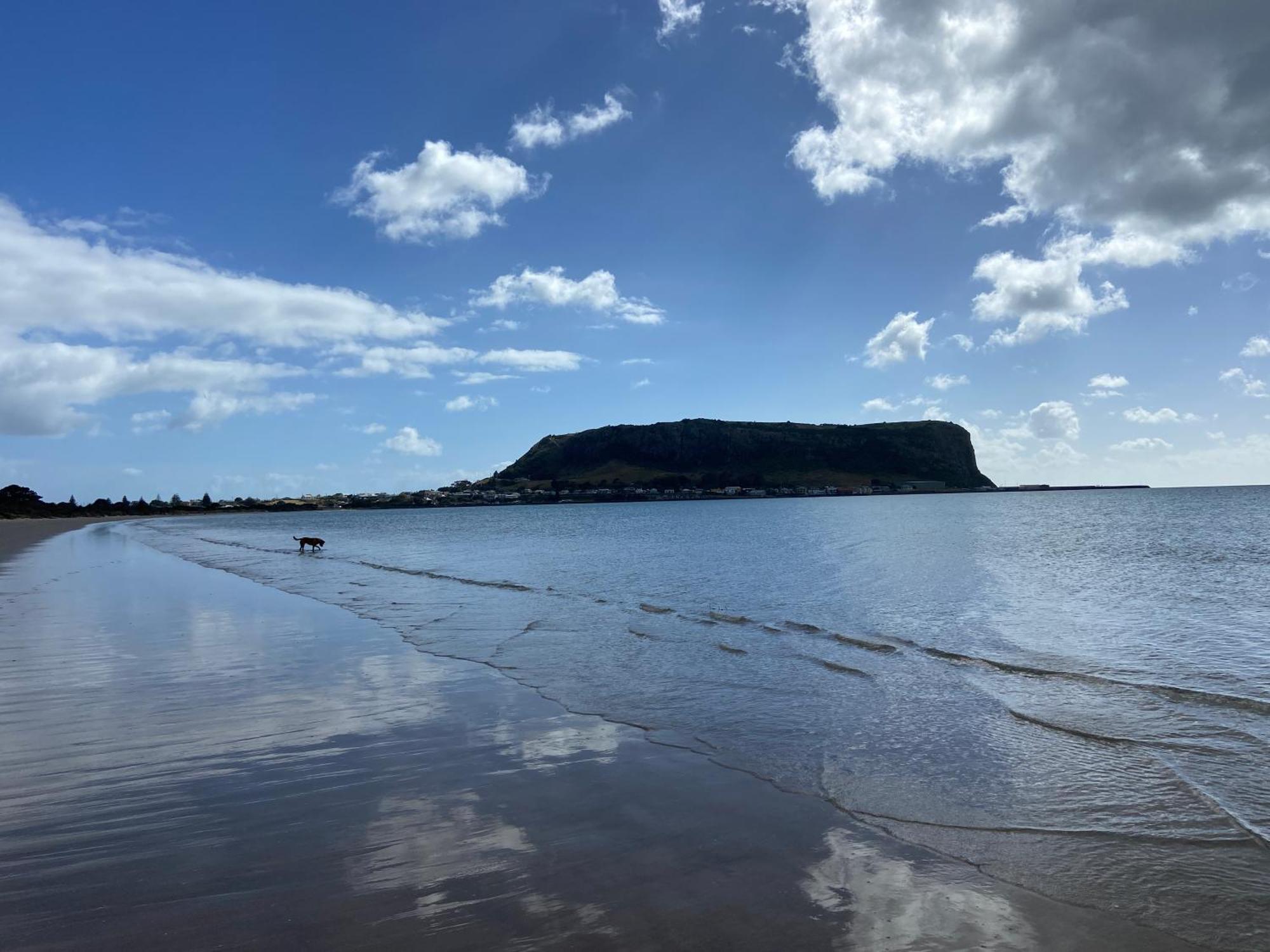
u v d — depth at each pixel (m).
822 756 6.81
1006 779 6.22
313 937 3.75
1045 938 3.85
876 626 14.34
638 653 11.62
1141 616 15.54
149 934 3.76
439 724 7.80
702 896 4.23
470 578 24.83
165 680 9.76
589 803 5.63
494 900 4.16
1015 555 32.50
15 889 4.27
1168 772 6.38
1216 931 3.95
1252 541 39.22
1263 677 9.96
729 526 67.31
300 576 26.14
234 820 5.29
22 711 8.25
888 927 3.93
